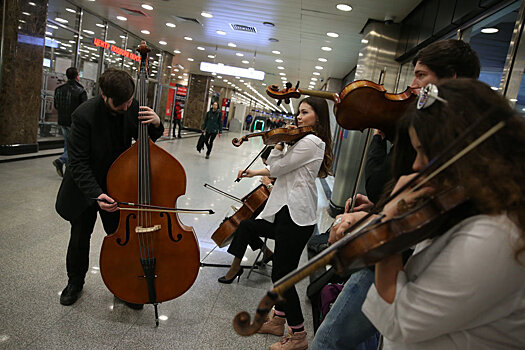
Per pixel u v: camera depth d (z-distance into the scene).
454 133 0.68
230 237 2.97
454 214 0.74
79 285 2.35
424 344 0.74
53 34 7.32
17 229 3.29
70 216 2.21
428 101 0.73
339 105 1.50
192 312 2.42
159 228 2.07
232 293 2.75
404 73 5.46
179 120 14.01
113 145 2.24
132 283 2.11
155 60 12.41
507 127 0.65
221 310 2.50
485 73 2.97
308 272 0.76
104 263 2.06
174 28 8.87
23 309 2.17
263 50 9.82
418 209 0.72
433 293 0.67
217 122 9.73
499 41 2.79
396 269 0.79
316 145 2.11
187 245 2.13
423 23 4.36
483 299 0.63
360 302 1.41
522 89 2.27
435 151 0.71
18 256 2.80
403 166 0.98
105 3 7.44
